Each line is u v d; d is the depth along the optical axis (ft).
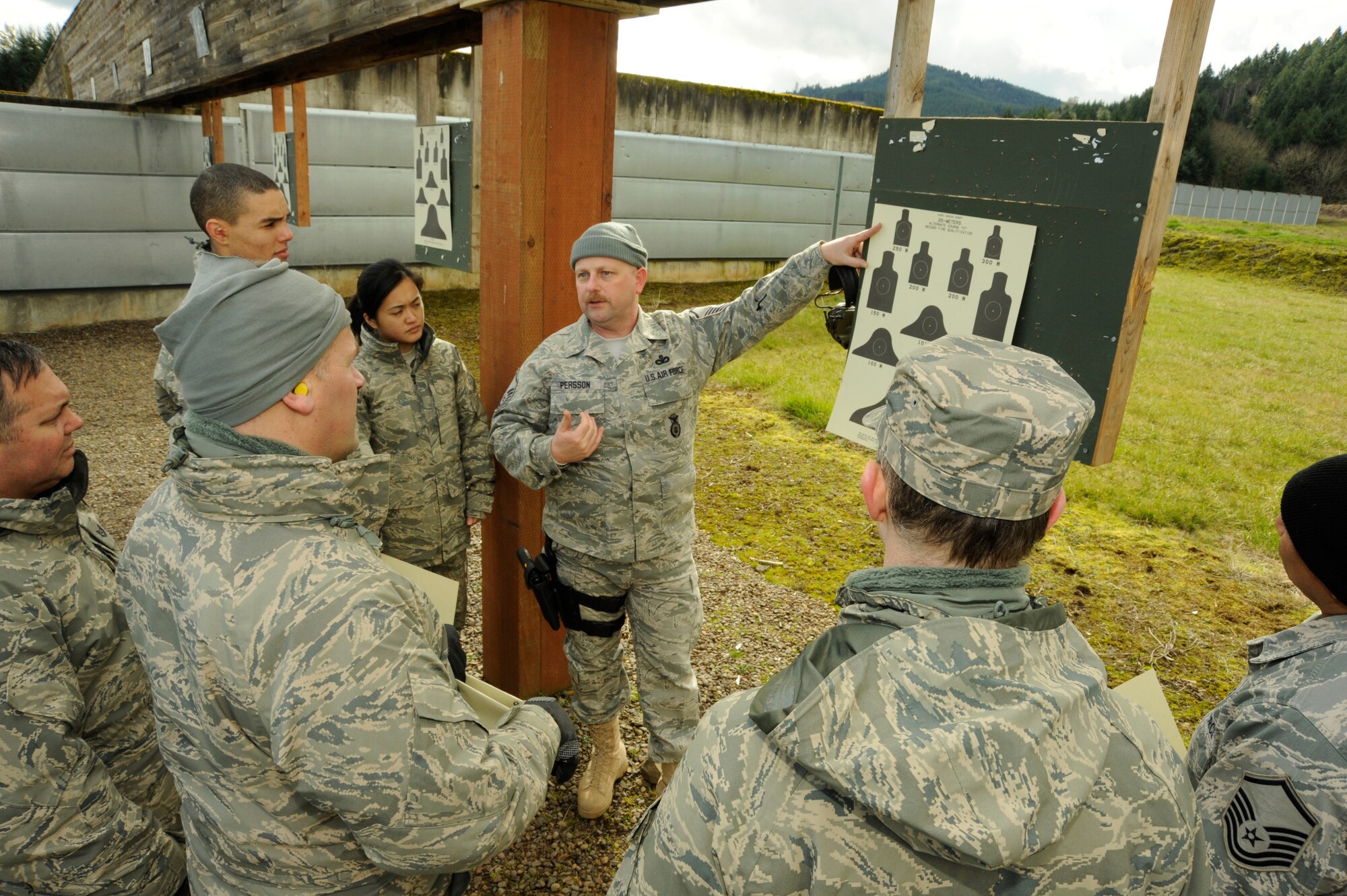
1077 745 2.20
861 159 46.14
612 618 7.33
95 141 27.48
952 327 5.26
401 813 3.01
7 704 3.73
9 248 26.76
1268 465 18.80
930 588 2.41
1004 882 2.06
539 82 7.48
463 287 37.65
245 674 2.94
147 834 4.20
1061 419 2.30
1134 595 12.89
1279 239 67.82
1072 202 4.50
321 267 32.27
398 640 3.15
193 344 3.14
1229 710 3.71
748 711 2.42
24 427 4.10
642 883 2.43
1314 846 3.13
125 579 3.41
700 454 19.12
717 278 43.57
